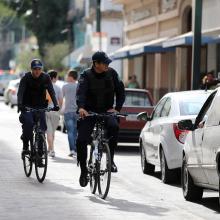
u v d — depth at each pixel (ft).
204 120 100.22
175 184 123.24
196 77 192.13
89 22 500.33
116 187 117.29
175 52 330.75
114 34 472.85
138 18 384.27
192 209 97.55
